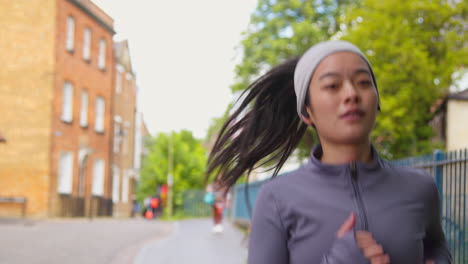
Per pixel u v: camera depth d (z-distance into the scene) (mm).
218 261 9695
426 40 24000
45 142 24766
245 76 28453
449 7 23531
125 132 33656
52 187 24969
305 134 1826
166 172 39438
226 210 29062
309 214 1410
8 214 24172
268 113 1805
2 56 24797
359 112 1342
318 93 1383
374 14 22938
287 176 1503
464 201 5520
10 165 24609
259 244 1464
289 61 1776
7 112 24750
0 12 24844
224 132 1866
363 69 1360
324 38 28172
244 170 1850
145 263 9242
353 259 1234
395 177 1454
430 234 1534
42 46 24922
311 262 1398
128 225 19688
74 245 11352
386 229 1384
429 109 24375
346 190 1416
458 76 24078
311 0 29156
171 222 24609
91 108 28422
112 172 31797
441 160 6129
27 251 10039
